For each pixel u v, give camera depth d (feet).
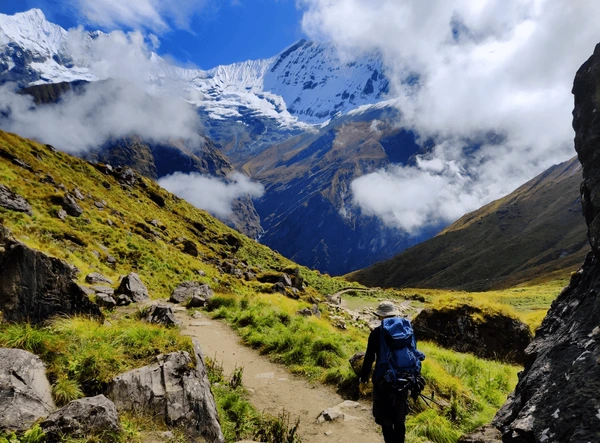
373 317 134.92
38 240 74.90
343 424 27.86
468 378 38.91
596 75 27.86
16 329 21.63
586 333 18.70
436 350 49.47
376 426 27.81
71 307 28.48
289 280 156.97
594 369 14.96
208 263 153.48
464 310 64.28
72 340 22.76
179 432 19.49
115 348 23.26
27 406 16.72
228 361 40.01
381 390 17.61
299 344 42.52
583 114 28.94
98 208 146.00
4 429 15.20
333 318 97.09
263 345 45.47
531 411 16.35
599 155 26.17
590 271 25.04
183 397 21.11
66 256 74.38
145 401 20.10
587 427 12.80
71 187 149.07
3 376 17.35
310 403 31.78
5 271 25.21
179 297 71.41
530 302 217.36
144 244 119.03
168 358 23.03
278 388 34.42
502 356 59.98
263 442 23.40
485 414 29.40
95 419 16.70
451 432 25.27
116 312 52.24
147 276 96.07
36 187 115.55
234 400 28.58
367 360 19.34
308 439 25.54
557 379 17.08
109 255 93.50
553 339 23.04
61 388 18.69
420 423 26.94
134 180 242.58
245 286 130.52
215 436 20.98
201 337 47.21
